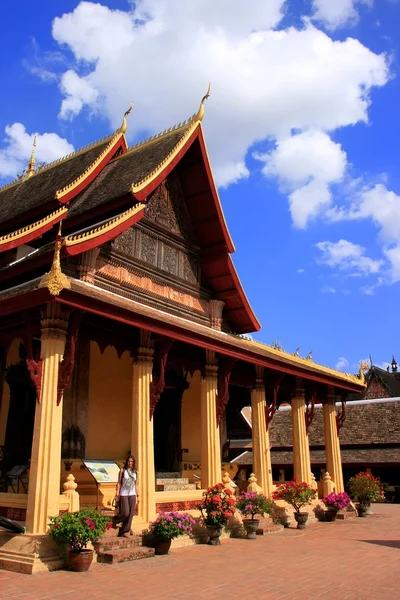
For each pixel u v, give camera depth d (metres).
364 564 11.28
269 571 10.41
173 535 12.11
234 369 19.94
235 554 12.46
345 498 21.05
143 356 13.97
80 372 15.83
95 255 14.66
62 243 12.80
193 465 20.05
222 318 20.50
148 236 17.25
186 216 19.25
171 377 19.72
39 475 10.58
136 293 16.22
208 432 16.33
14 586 8.74
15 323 12.35
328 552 12.87
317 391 24.23
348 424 39.59
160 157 17.30
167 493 14.73
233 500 14.62
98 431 16.02
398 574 10.24
